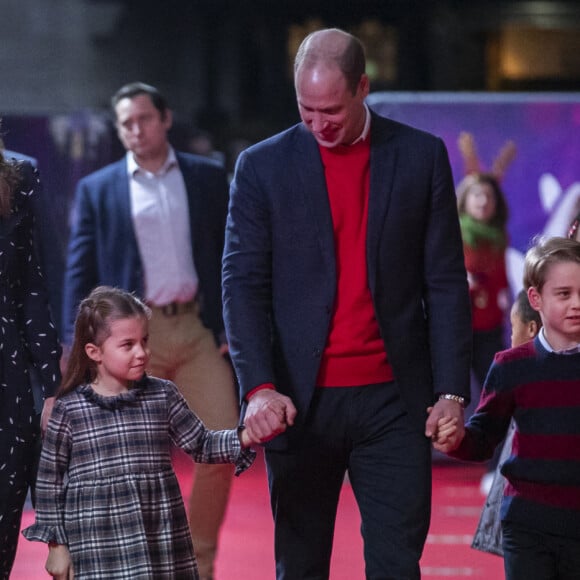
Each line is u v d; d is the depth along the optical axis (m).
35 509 7.24
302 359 7.23
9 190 7.45
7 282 7.52
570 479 7.01
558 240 7.28
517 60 30.19
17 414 7.48
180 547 7.36
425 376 7.34
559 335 7.17
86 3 29.48
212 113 30.36
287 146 7.36
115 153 16.77
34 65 29.34
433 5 30.03
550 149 16.05
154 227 10.83
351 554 11.66
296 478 7.39
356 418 7.26
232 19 30.41
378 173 7.25
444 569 11.13
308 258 7.24
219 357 10.74
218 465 10.23
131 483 7.19
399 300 7.28
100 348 7.30
